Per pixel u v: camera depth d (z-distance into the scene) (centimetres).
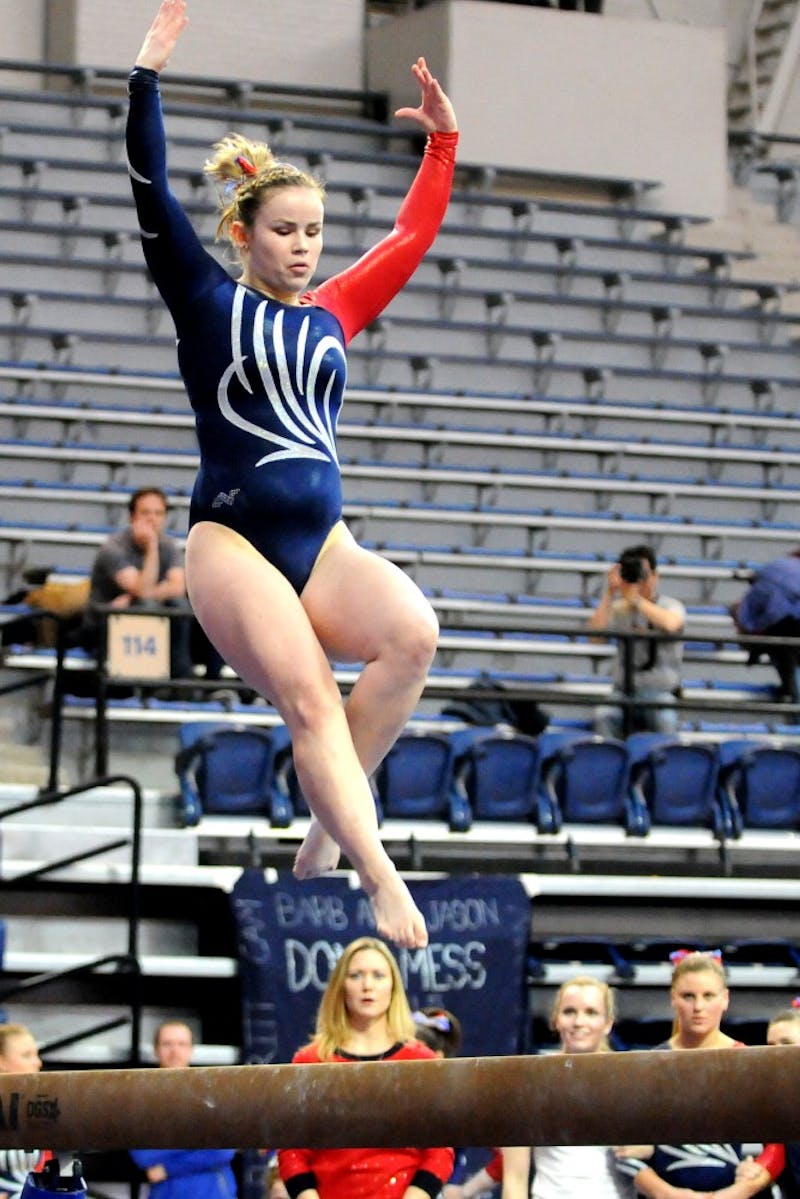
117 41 2875
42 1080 482
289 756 1641
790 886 1691
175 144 2773
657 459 2750
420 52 3006
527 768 1695
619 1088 394
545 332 2817
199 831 1611
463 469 2598
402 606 542
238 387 550
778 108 3409
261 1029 1470
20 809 1426
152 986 1530
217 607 542
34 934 1551
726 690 2130
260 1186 1345
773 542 2673
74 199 2675
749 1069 375
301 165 2862
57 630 1588
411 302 2800
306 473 552
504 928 1537
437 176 618
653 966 1605
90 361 2616
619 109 3059
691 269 3064
